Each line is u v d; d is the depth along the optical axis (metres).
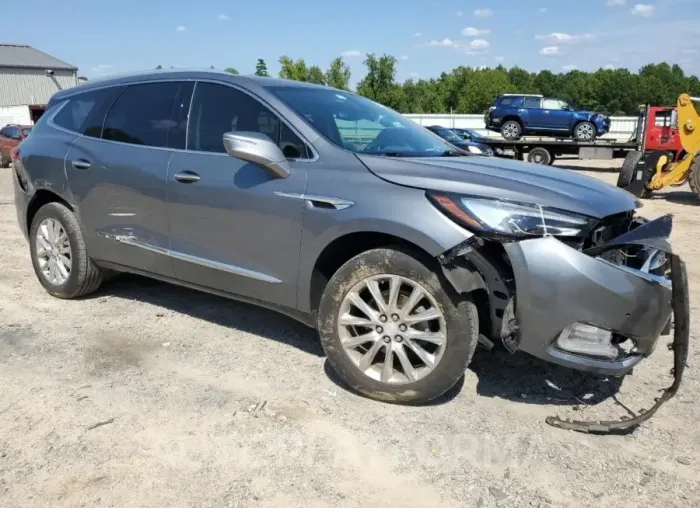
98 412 3.19
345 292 3.31
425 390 3.20
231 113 3.89
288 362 3.86
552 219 2.93
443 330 3.11
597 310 2.87
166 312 4.72
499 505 2.54
